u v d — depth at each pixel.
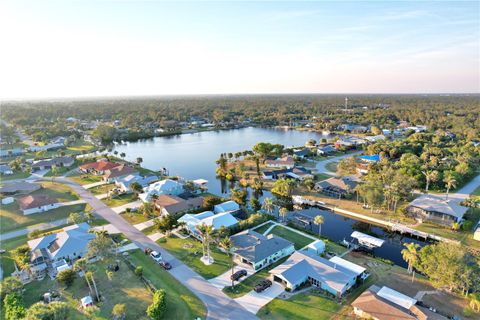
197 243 67.75
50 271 57.12
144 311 46.25
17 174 123.44
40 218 81.38
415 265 54.12
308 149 164.38
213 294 50.62
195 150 183.75
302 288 52.50
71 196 97.88
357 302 46.53
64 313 40.44
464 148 142.88
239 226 73.38
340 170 129.75
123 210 86.06
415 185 103.81
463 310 46.53
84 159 141.75
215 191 109.06
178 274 56.25
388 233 78.75
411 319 42.12
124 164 130.50
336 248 67.12
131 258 61.28
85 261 53.06
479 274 47.88
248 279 54.84
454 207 79.81
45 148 169.38
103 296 49.59
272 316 45.56
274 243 63.53
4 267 59.28
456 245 51.50
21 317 42.31
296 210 92.75
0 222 78.94
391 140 187.38
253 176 124.00
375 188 88.12
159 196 90.88
